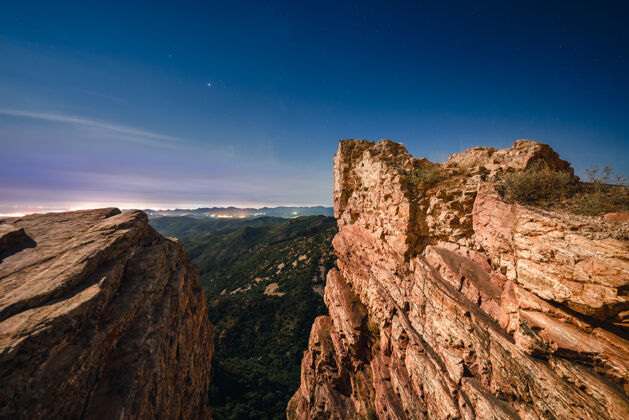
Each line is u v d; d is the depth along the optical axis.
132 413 6.23
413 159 18.67
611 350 6.49
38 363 5.29
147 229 11.99
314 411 22.17
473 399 9.66
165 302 9.67
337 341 22.23
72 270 7.58
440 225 14.04
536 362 7.89
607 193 8.80
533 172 10.49
